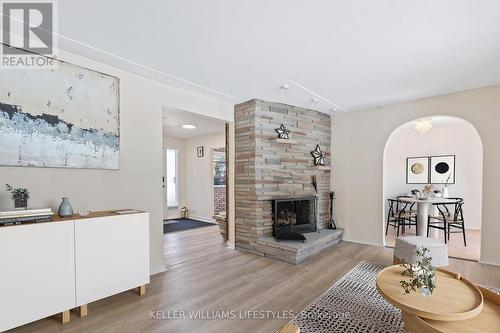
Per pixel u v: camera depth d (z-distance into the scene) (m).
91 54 2.64
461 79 3.31
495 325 1.62
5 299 1.83
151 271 3.20
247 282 2.97
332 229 4.80
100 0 1.81
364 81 3.37
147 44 2.44
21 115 2.29
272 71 3.06
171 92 3.51
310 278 3.08
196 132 6.54
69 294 2.15
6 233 1.85
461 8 1.89
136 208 3.11
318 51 2.57
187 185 7.56
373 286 2.83
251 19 2.04
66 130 2.56
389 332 2.02
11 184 2.25
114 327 2.10
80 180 2.67
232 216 4.40
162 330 2.06
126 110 3.04
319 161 4.84
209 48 2.52
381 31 2.21
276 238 3.94
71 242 2.16
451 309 1.70
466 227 5.77
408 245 3.09
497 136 3.50
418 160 6.28
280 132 4.27
